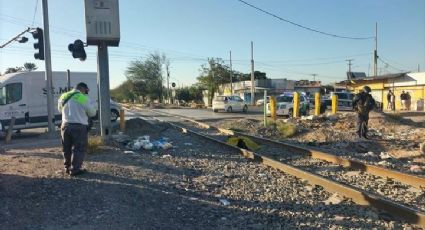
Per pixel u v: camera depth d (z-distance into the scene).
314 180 9.28
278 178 9.98
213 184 9.18
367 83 51.56
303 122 23.22
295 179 9.84
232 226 6.46
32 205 7.13
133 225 6.33
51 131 19.78
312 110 39.44
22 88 22.58
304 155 13.66
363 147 14.92
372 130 20.28
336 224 6.57
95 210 6.94
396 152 13.72
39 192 7.87
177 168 10.89
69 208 7.02
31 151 13.52
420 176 9.86
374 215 6.93
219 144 15.62
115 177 9.23
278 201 7.89
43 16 19.91
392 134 18.92
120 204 7.27
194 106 67.50
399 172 9.74
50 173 9.50
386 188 8.93
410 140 16.64
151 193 8.10
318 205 7.61
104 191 8.01
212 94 80.69
